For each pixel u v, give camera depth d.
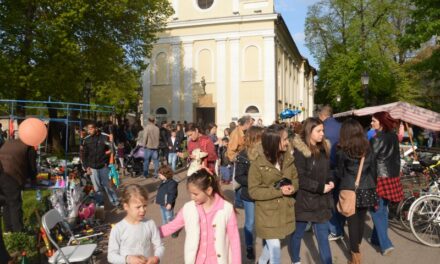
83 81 20.88
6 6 17.88
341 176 5.59
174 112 36.75
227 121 35.34
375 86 33.31
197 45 36.41
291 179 4.82
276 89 35.97
